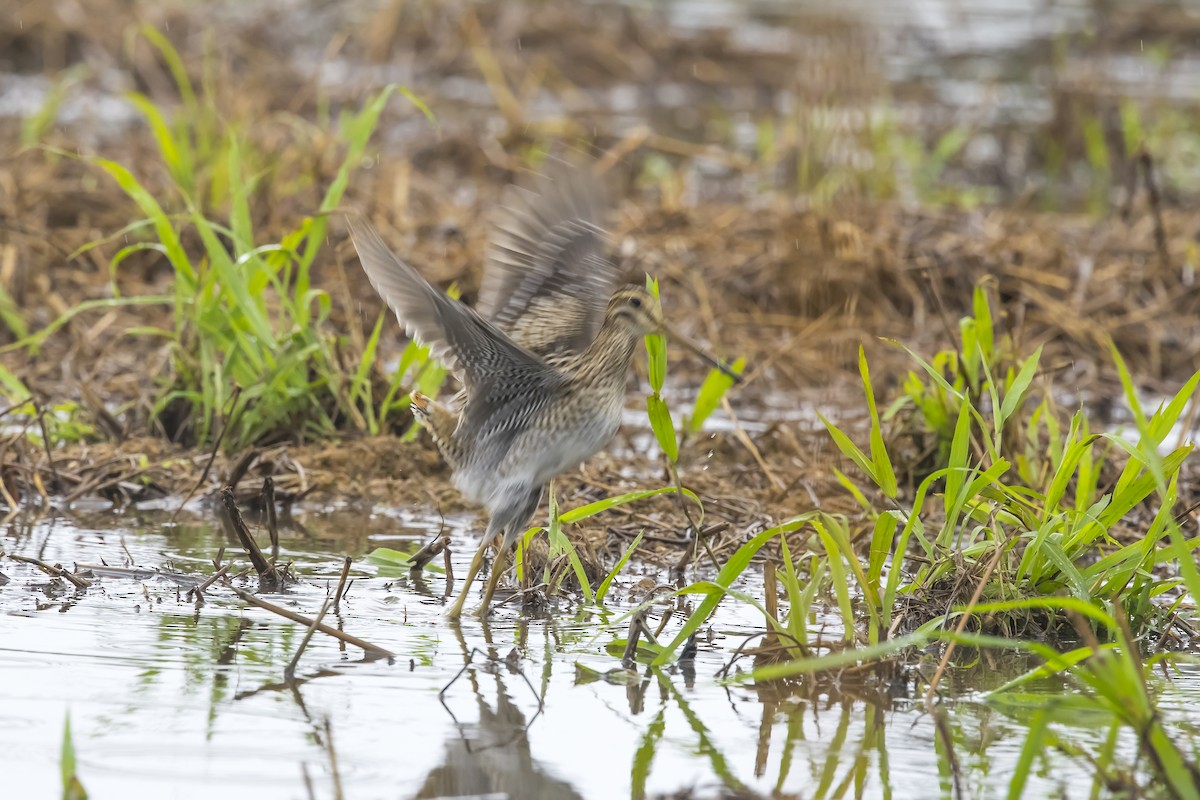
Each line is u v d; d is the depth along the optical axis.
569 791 6.53
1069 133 23.77
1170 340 15.99
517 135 22.56
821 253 16.70
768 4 34.00
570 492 11.48
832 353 15.51
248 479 11.59
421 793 6.45
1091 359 15.51
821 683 7.95
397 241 17.25
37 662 7.79
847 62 19.67
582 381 8.84
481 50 25.31
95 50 26.56
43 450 11.86
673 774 6.74
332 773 6.60
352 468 11.91
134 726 7.00
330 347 12.49
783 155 22.17
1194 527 11.01
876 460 8.60
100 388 13.53
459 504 11.56
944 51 30.41
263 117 21.56
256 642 8.30
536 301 9.32
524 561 9.38
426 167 21.69
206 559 9.89
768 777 6.74
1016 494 8.93
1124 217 19.81
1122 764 6.94
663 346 9.03
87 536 10.35
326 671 7.88
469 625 8.80
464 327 8.30
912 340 15.78
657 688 7.82
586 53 28.48
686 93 27.88
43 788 6.29
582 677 7.96
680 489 9.19
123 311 15.43
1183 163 23.42
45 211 17.36
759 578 9.95
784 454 12.82
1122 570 8.56
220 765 6.62
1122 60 29.95
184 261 12.21
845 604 8.07
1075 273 17.20
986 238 17.86
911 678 8.08
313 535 10.65
